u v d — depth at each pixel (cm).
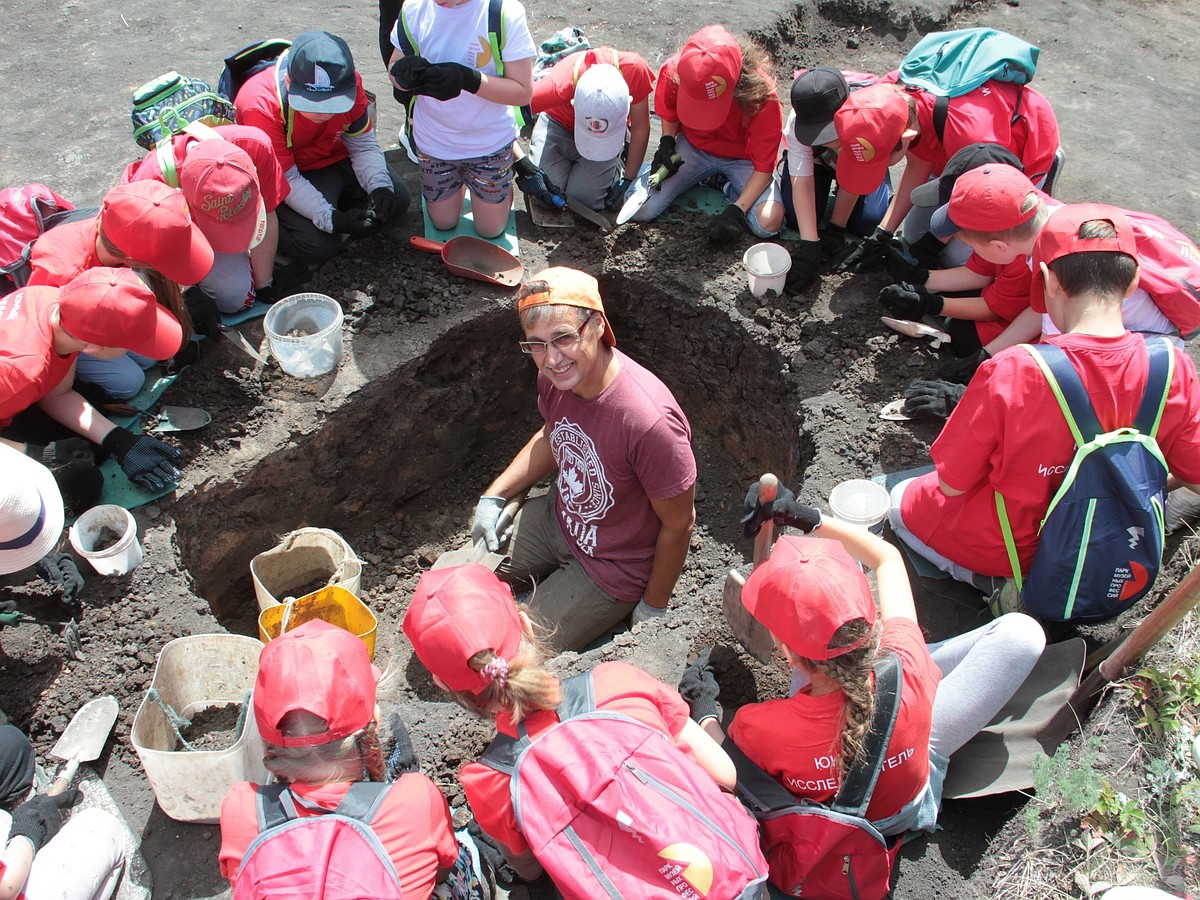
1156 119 578
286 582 405
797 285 452
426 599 226
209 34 629
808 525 296
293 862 198
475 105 432
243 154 374
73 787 298
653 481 339
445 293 461
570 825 208
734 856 207
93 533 352
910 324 423
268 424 409
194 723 329
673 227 491
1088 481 289
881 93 399
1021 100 421
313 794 213
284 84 423
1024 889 268
